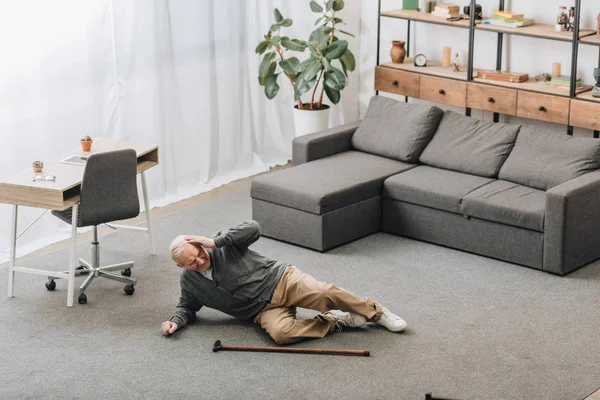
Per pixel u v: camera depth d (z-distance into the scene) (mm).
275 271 4926
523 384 4371
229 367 4605
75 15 6375
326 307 4852
